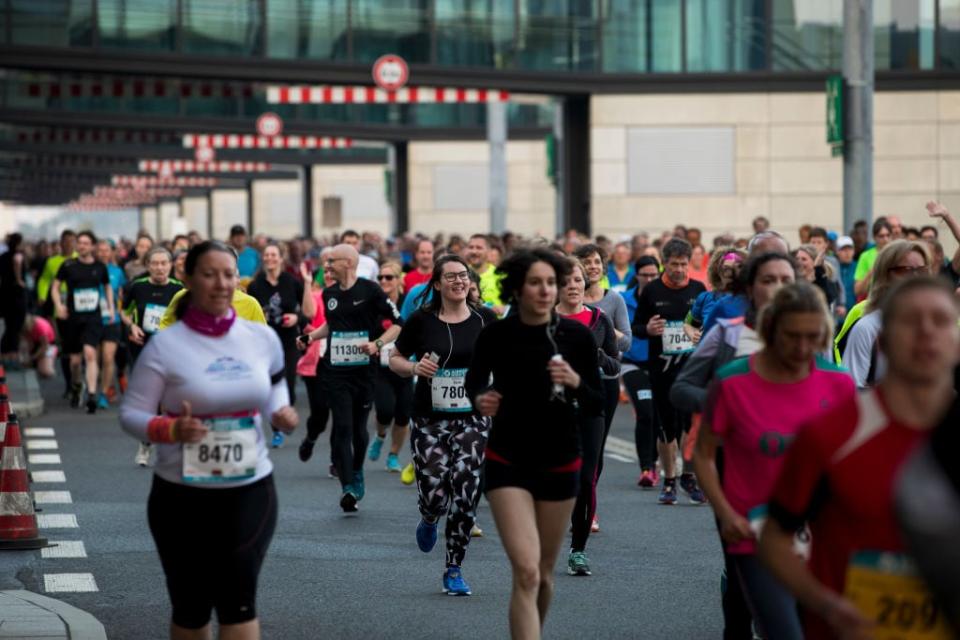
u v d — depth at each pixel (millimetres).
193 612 13023
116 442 36438
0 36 69875
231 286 13062
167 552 12969
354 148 134875
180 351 12977
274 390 13445
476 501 19609
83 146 128000
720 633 17188
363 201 140125
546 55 75375
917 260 17156
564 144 77500
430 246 37812
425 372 19625
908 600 9016
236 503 12883
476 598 19219
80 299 43750
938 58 75438
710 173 75375
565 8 75375
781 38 75000
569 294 21734
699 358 14680
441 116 110125
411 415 20281
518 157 115938
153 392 12977
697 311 23828
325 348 27531
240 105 105250
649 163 75250
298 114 106188
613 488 29062
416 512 26250
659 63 75375
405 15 74250
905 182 75812
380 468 32156
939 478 8273
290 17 73062
